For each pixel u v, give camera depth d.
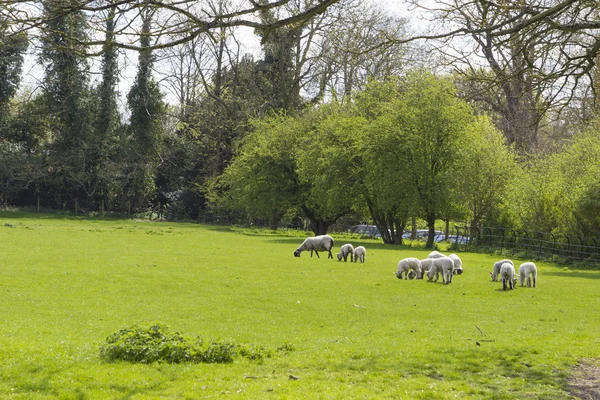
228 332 16.48
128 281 26.08
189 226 76.12
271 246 49.84
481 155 53.53
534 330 17.28
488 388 10.88
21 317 17.67
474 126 56.53
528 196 47.88
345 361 12.88
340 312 20.25
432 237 57.31
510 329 17.42
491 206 54.25
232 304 21.39
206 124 88.31
